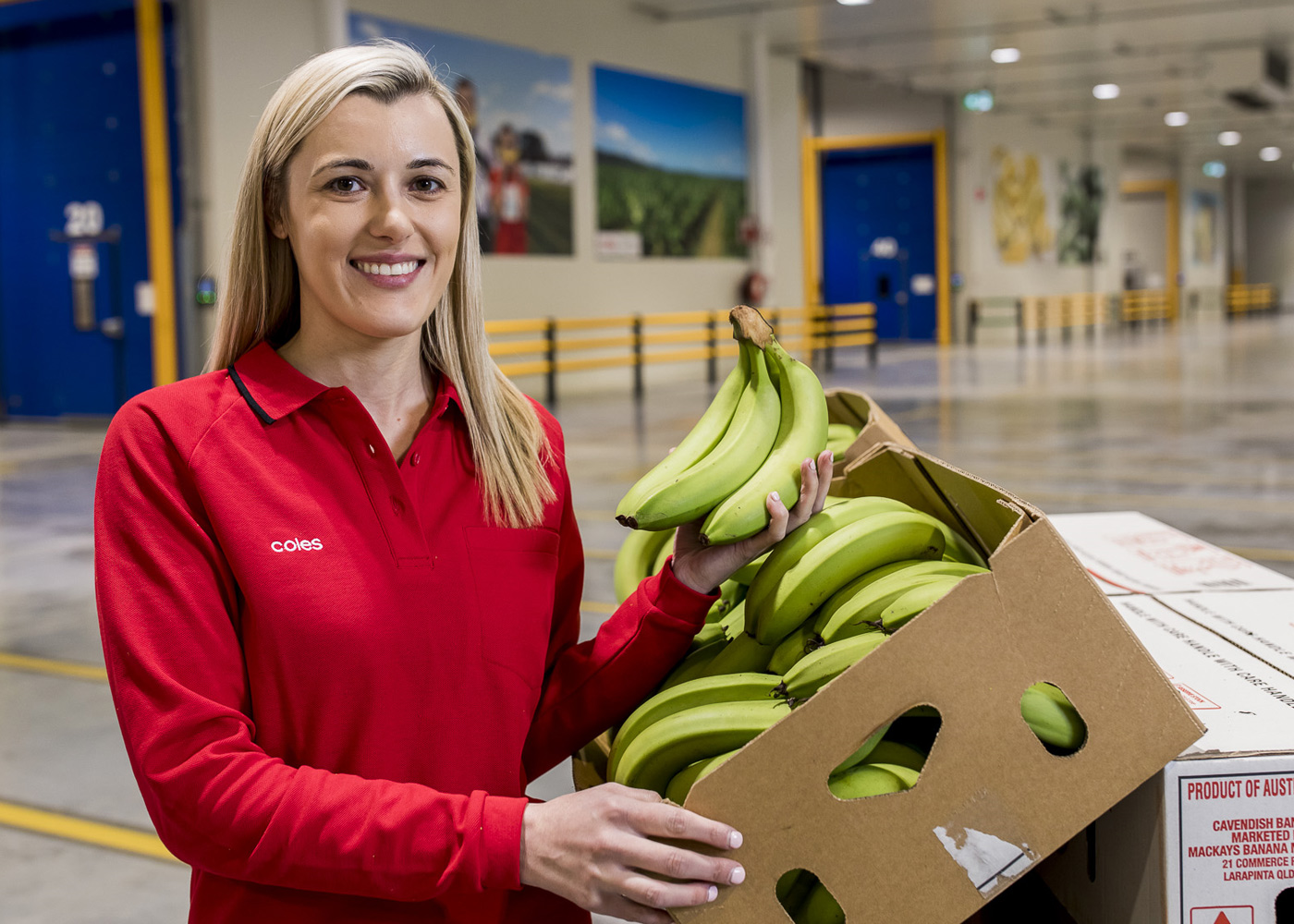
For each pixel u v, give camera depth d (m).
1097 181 26.83
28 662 3.99
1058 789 1.05
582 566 1.39
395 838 1.01
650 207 14.14
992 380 13.81
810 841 1.03
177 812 1.02
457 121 1.20
